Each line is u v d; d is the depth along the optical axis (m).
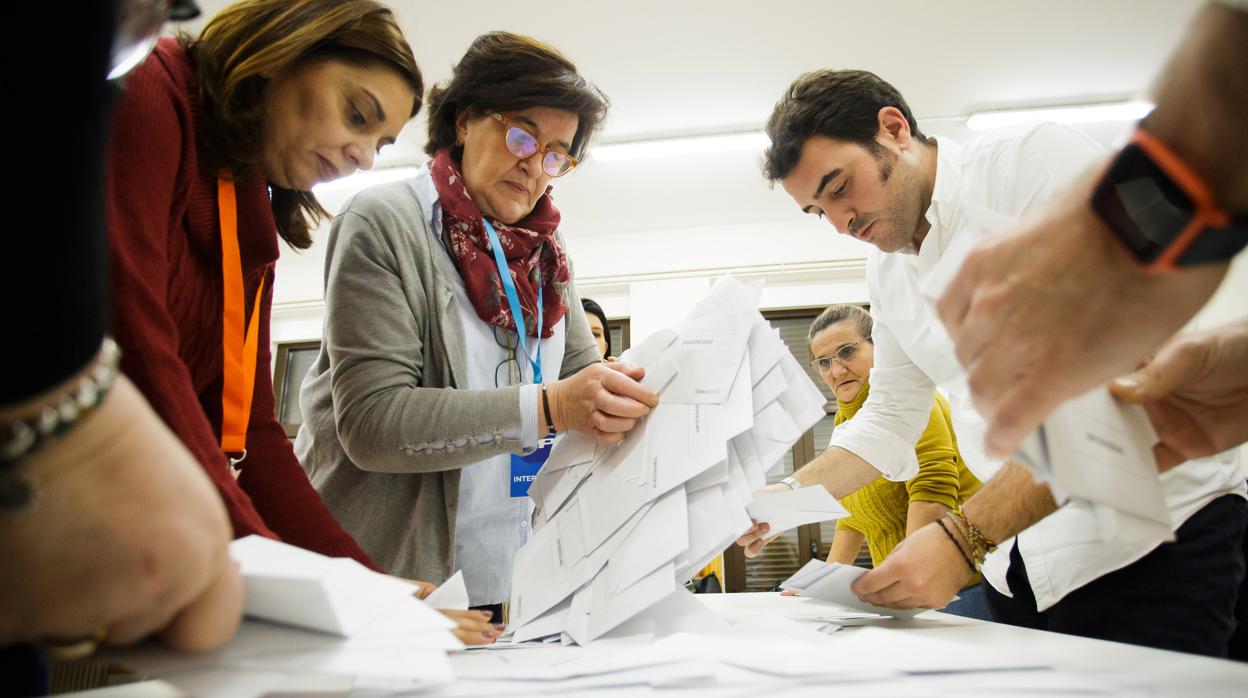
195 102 0.68
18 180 0.26
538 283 1.21
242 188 0.78
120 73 0.39
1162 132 0.33
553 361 1.25
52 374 0.27
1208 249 0.33
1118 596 0.90
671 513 0.72
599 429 0.82
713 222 5.23
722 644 0.56
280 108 0.77
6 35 0.25
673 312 5.10
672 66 3.70
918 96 3.88
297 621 0.40
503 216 1.17
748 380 0.78
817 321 2.38
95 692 0.35
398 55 0.80
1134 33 3.37
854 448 1.32
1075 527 0.94
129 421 0.30
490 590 1.03
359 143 0.81
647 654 0.53
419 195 1.13
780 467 4.84
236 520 0.52
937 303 0.42
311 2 0.73
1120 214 0.34
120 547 0.29
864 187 1.21
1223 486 0.91
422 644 0.40
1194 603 0.86
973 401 0.41
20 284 0.26
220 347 0.78
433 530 0.99
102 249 0.30
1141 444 0.49
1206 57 0.31
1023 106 3.91
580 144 1.22
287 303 5.68
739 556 4.58
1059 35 3.41
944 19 3.36
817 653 0.51
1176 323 0.37
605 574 0.72
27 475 0.27
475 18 3.39
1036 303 0.37
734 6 3.31
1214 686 0.40
